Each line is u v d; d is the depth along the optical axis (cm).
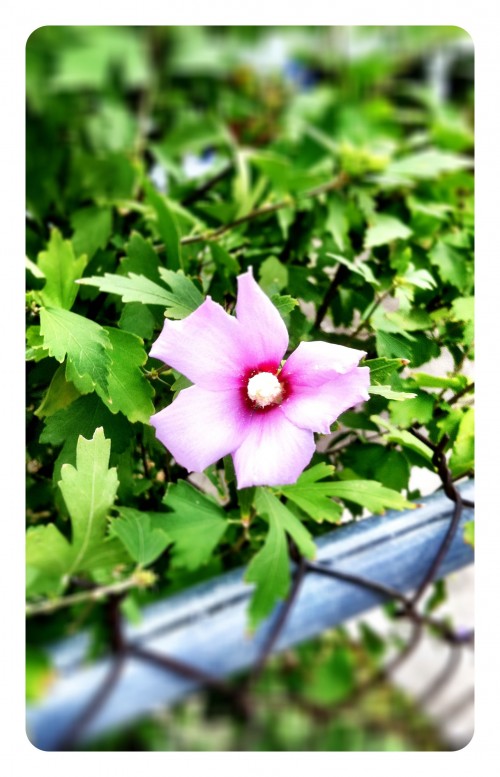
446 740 33
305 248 50
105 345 37
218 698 31
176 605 32
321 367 34
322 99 71
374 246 48
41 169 54
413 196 53
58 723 29
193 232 49
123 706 30
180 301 38
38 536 33
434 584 36
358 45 71
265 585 33
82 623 31
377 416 40
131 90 66
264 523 38
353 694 32
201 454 34
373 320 42
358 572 34
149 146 62
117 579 33
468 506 37
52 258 40
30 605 32
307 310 48
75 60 61
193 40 67
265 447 34
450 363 45
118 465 38
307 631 32
